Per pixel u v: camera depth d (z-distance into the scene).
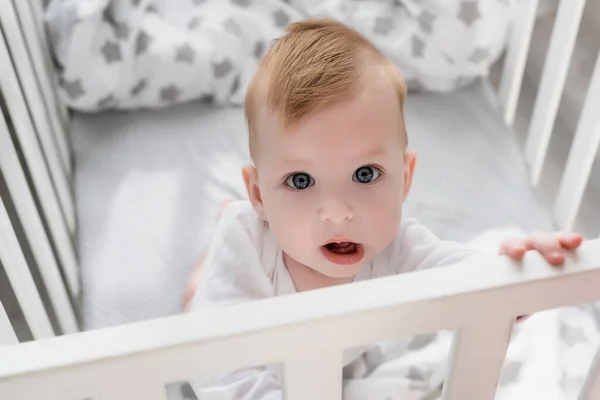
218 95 1.26
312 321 0.45
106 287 1.00
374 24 1.25
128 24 1.20
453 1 1.22
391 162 0.67
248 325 0.44
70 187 1.17
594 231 1.18
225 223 0.83
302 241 0.69
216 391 0.72
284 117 0.63
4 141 0.81
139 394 0.46
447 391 0.55
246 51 1.26
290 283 0.80
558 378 0.82
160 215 1.08
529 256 0.49
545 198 1.23
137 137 1.21
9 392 0.43
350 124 0.63
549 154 1.29
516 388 0.80
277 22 1.27
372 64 0.65
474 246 1.04
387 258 0.82
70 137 1.24
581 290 0.49
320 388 0.49
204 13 1.25
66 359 0.43
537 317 0.88
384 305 0.46
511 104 1.26
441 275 0.48
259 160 0.68
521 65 1.21
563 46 1.06
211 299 0.79
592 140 1.00
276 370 0.76
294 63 0.64
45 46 1.16
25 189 0.86
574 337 0.88
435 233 1.07
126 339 0.44
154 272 1.01
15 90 0.86
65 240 1.00
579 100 1.23
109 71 1.19
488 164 1.17
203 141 1.20
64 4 1.17
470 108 1.28
